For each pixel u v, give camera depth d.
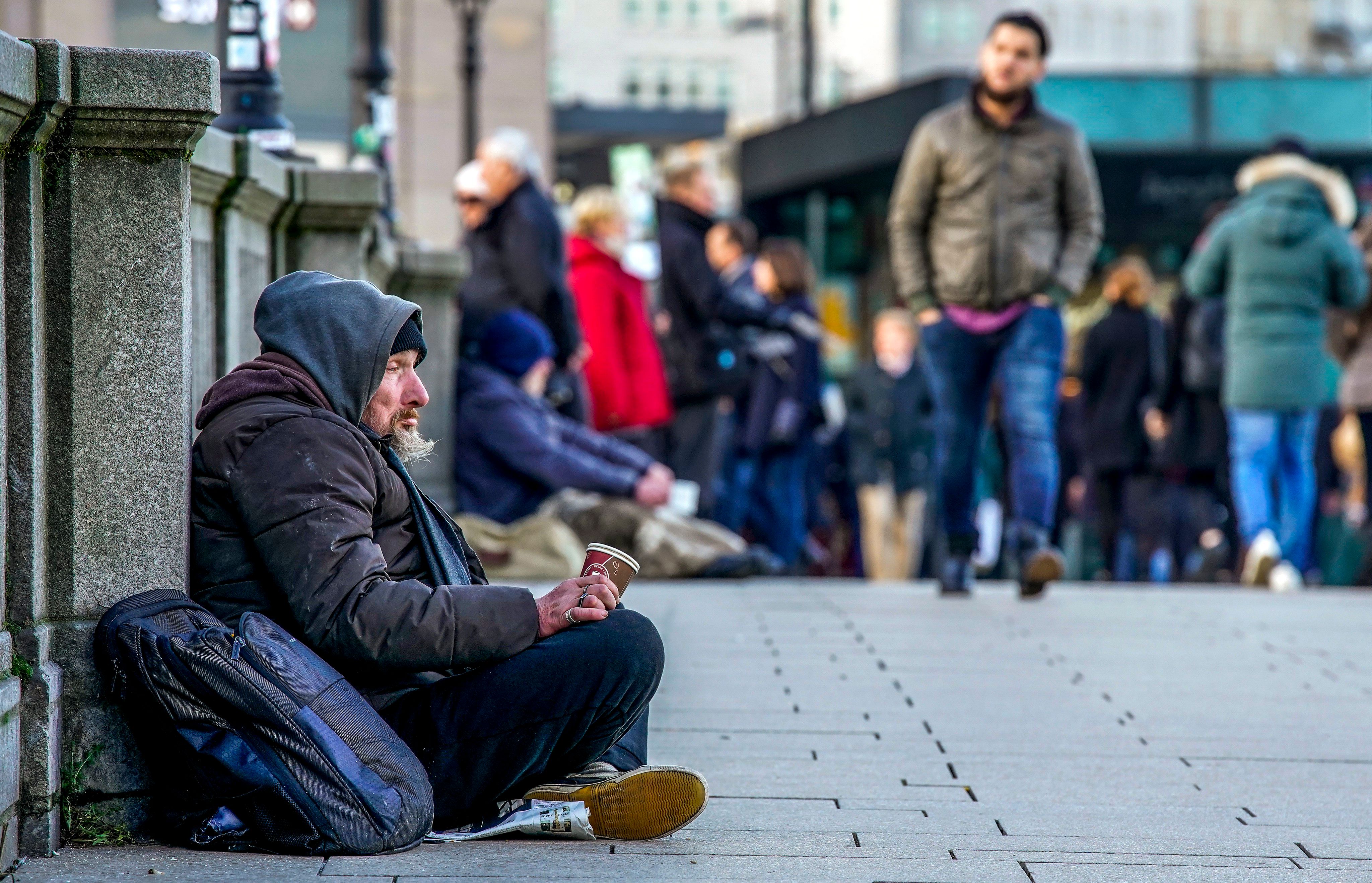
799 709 13.30
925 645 16.73
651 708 13.29
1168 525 30.83
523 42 52.22
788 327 28.14
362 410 9.42
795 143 68.75
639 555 23.22
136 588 9.12
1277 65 162.75
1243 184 24.91
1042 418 20.17
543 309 24.67
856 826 9.77
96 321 9.09
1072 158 20.06
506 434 23.11
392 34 50.03
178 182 9.18
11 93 8.22
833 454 33.97
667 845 9.23
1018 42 19.73
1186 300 30.20
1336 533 32.00
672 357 27.92
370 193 15.57
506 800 9.45
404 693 9.37
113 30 42.53
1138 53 168.00
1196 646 17.02
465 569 9.72
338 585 8.88
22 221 8.80
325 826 8.72
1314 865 8.97
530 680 9.13
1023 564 20.25
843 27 161.12
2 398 8.62
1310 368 24.05
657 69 169.38
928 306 20.48
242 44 15.96
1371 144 58.31
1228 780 11.14
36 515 8.86
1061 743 12.20
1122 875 8.70
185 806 8.94
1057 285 20.03
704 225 27.86
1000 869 8.78
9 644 8.68
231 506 9.21
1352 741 12.41
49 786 8.80
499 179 24.52
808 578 27.22
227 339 11.97
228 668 8.72
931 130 20.22
